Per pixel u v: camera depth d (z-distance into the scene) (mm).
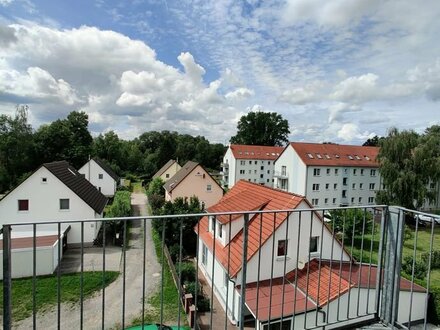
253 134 57875
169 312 9945
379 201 26859
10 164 41719
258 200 12703
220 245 11703
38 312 9820
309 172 31000
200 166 27016
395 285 3488
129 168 60688
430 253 3295
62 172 19344
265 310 8094
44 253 13102
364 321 3668
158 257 15367
